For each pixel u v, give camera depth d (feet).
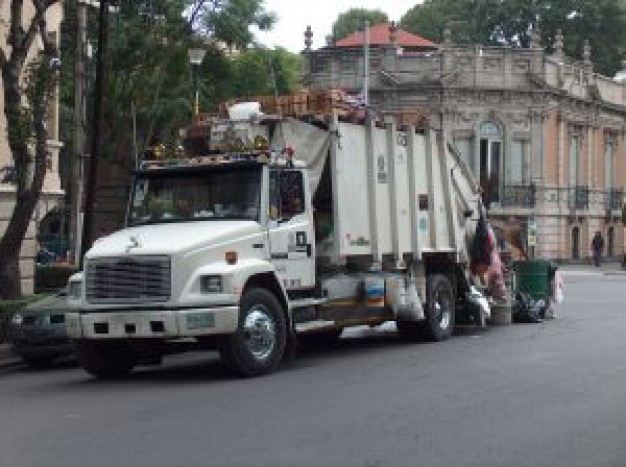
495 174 193.26
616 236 224.94
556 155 200.03
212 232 48.52
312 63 200.44
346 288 56.65
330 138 55.21
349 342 65.46
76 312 48.62
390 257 60.75
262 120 55.11
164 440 33.47
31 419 38.47
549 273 78.95
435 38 275.59
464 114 191.62
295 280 52.26
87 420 37.78
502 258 76.89
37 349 56.80
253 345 48.65
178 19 107.45
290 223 52.31
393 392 42.57
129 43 102.37
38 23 66.49
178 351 53.83
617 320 77.56
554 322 76.38
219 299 46.85
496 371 48.65
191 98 115.75
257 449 31.68
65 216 133.49
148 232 50.24
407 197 62.44
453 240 68.03
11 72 65.31
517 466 29.27
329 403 40.06
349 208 56.29
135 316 47.01
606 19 257.34
